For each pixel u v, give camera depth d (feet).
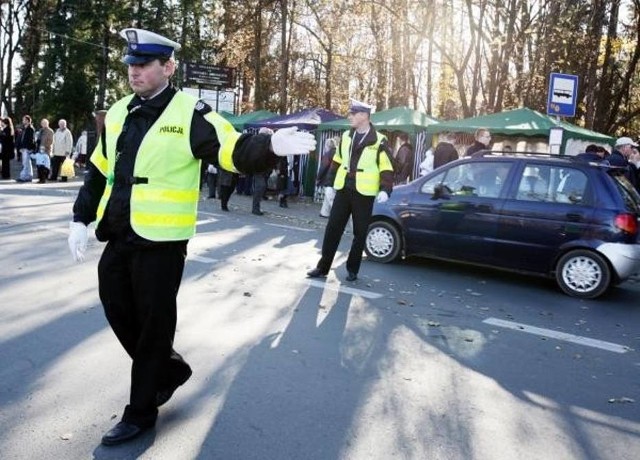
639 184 35.70
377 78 100.32
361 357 15.28
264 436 11.03
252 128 60.85
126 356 14.26
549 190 24.54
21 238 27.61
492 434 11.59
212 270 23.80
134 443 10.54
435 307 20.62
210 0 115.03
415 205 27.04
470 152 37.99
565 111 36.81
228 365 14.20
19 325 16.17
